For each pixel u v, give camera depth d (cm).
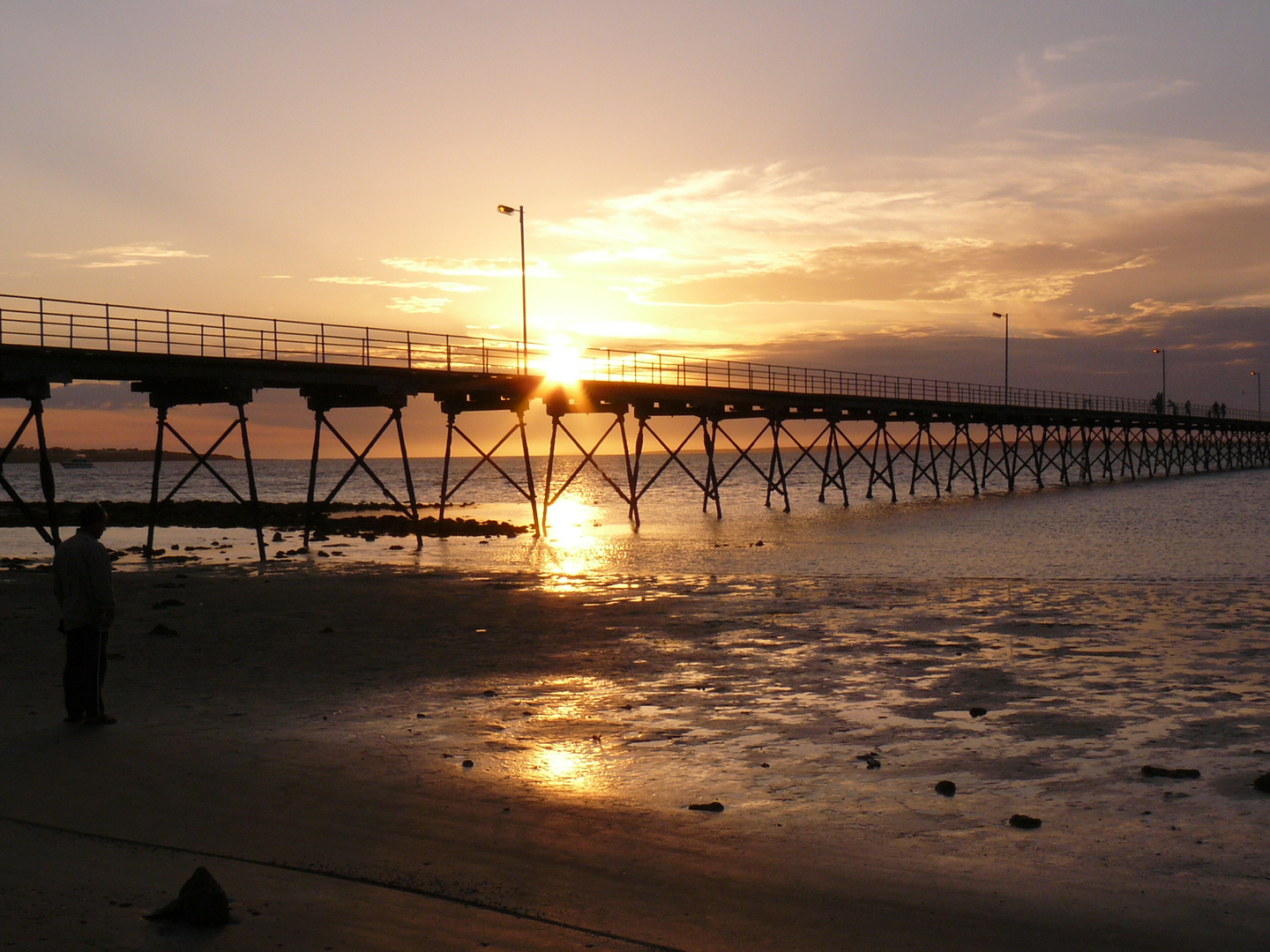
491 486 9844
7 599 1814
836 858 587
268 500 7719
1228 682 1089
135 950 429
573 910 502
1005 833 634
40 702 962
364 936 458
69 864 534
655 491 7738
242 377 2575
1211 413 9656
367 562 2581
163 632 1420
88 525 870
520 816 655
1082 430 7594
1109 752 827
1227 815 667
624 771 771
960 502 5425
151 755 776
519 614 1625
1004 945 471
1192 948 471
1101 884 549
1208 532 3397
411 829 625
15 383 2167
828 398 5062
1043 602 1719
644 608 1675
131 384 2705
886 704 1003
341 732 880
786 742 862
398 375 3020
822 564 2514
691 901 518
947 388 5994
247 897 499
